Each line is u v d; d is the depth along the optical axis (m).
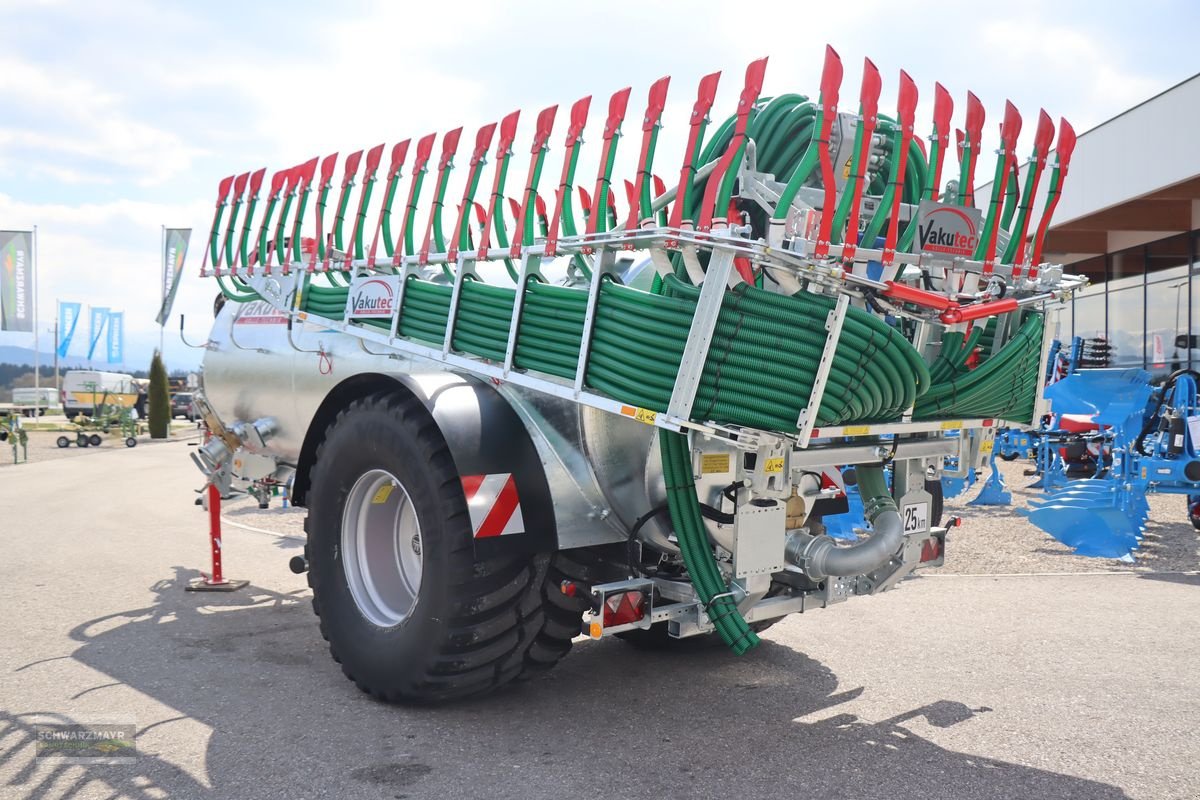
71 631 4.91
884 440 3.50
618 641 4.77
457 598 3.34
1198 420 7.68
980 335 3.80
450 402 3.47
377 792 2.91
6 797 2.86
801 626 5.00
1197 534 8.14
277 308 4.89
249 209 5.07
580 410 3.49
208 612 5.35
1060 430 11.45
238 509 10.47
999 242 3.62
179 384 47.28
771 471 3.12
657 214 3.98
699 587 3.20
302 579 6.32
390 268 4.16
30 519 9.52
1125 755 3.21
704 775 3.04
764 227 3.54
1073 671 4.18
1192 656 4.40
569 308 3.29
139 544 7.88
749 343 2.86
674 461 3.18
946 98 3.20
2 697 3.82
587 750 3.25
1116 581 6.14
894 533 3.43
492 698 3.82
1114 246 18.28
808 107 3.54
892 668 4.24
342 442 3.88
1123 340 18.11
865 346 2.94
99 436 24.52
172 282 13.50
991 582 6.12
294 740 3.34
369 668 3.71
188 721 3.53
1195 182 13.80
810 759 3.17
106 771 3.06
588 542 3.49
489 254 3.59
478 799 2.86
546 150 3.42
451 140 3.82
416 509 3.50
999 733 3.42
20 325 33.12
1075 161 15.55
